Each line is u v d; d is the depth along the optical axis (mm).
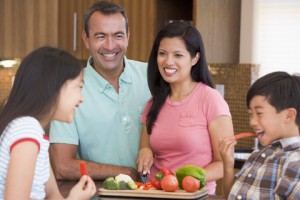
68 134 2600
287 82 1865
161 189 2037
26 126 1663
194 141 2307
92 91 2631
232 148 2041
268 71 3953
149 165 2359
